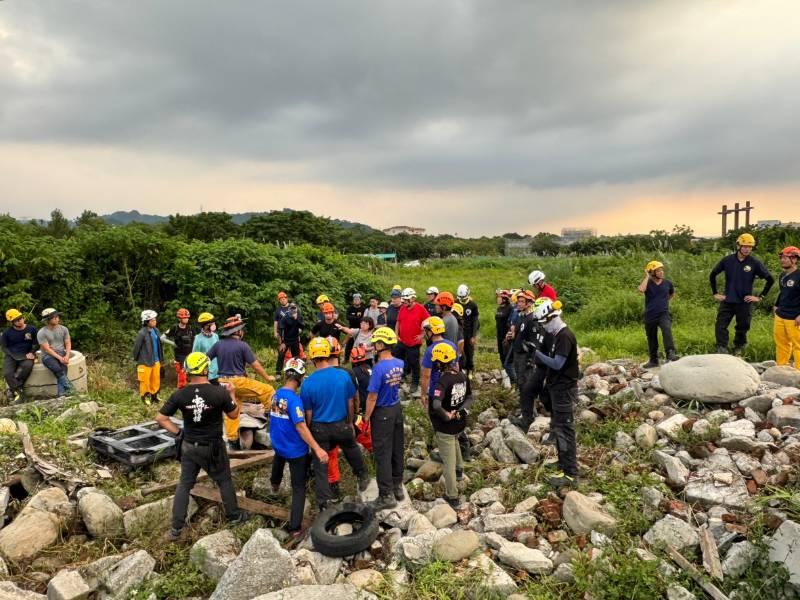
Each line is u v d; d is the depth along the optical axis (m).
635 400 7.43
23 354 9.21
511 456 6.77
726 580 4.39
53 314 9.33
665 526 4.87
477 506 5.79
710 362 6.98
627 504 5.28
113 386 10.34
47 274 12.09
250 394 7.44
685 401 7.08
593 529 4.97
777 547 4.43
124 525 5.47
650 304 8.62
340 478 6.55
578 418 7.25
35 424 7.30
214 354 7.51
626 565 4.46
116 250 13.40
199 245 15.13
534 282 8.23
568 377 5.68
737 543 4.59
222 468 5.41
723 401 6.73
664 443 6.26
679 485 5.54
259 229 45.75
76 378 9.59
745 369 6.83
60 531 5.34
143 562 4.80
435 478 6.58
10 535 5.03
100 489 5.95
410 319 9.22
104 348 12.35
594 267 22.34
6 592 4.38
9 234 11.98
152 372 9.55
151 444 6.83
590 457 6.38
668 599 4.22
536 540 5.02
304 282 16.34
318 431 5.41
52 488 5.70
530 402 7.39
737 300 8.73
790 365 8.09
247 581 4.23
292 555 4.84
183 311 10.05
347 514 5.33
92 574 4.75
